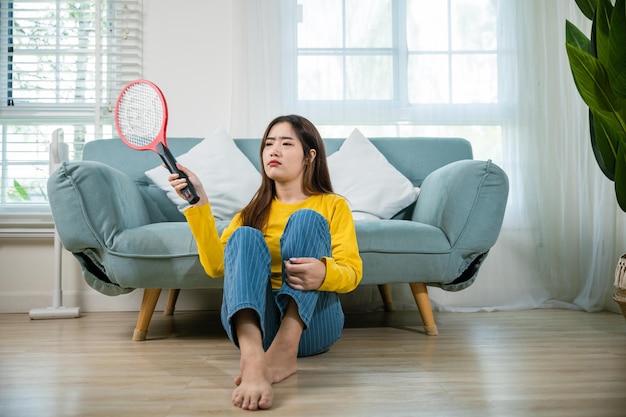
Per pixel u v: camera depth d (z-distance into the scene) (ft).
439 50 9.51
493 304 9.02
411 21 9.52
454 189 6.50
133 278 6.09
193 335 6.63
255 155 8.34
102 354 5.49
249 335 3.83
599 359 5.13
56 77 9.61
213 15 9.40
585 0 6.59
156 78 9.36
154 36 9.39
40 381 4.37
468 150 8.49
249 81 9.18
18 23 9.60
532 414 3.44
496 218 6.51
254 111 9.15
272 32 9.25
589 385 4.17
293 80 9.25
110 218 6.06
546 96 9.36
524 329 6.95
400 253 6.43
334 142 8.55
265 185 5.19
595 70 5.39
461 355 5.33
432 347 5.76
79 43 9.61
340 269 4.39
